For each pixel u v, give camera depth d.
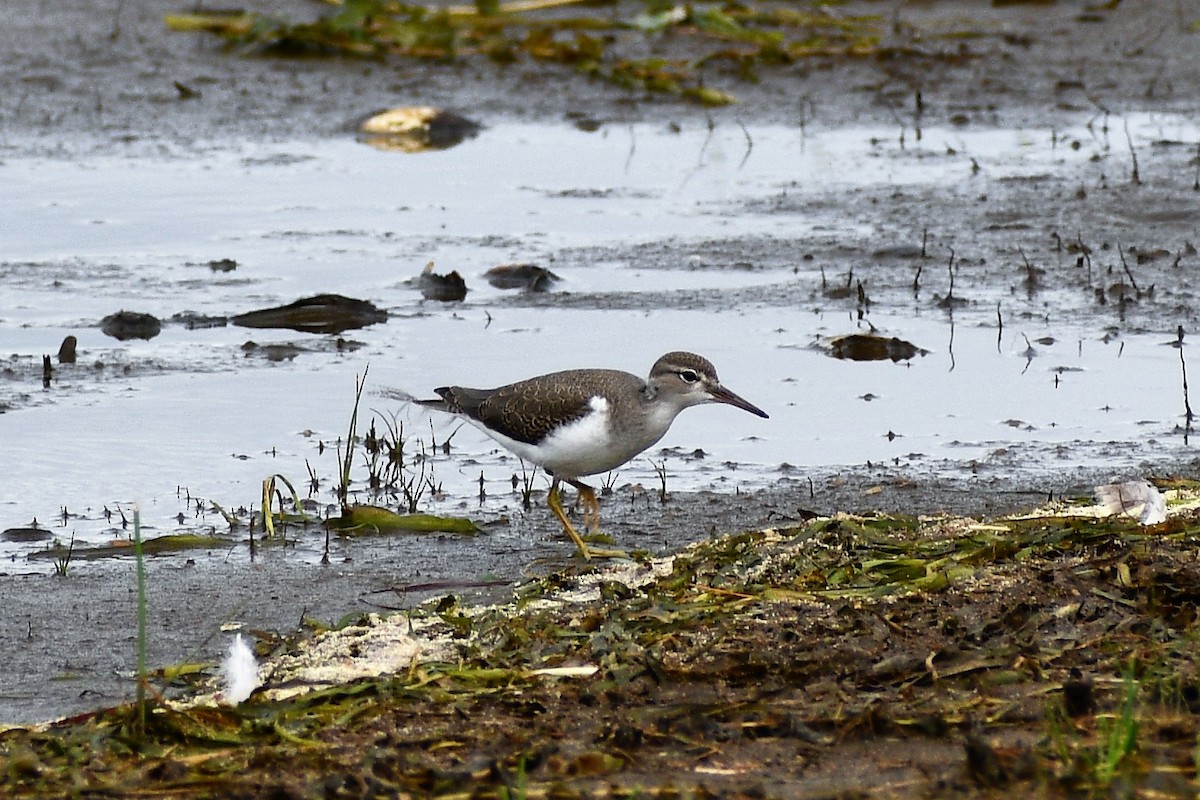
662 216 19.92
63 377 14.68
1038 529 10.35
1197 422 13.45
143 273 17.77
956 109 24.27
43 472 12.59
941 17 29.69
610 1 30.06
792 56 27.22
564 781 7.18
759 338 15.73
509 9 29.31
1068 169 20.94
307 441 13.38
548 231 19.36
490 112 24.78
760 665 8.30
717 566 10.35
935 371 14.84
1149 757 7.12
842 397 14.27
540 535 11.63
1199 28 28.17
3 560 11.05
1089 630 8.61
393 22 28.12
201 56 27.41
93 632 9.86
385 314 16.52
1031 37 28.08
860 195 20.34
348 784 7.18
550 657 8.74
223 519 11.81
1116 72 25.89
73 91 25.20
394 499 12.31
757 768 7.25
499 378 14.48
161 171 21.70
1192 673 7.91
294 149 22.86
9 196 20.44
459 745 7.63
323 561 11.09
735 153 22.58
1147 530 10.09
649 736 7.60
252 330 16.16
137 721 8.03
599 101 25.31
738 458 13.09
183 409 14.01
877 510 11.71
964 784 6.96
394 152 22.95
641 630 9.03
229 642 9.66
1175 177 20.23
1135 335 15.57
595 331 15.88
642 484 12.61
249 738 7.86
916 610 8.98
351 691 8.33
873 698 7.89
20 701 8.88
